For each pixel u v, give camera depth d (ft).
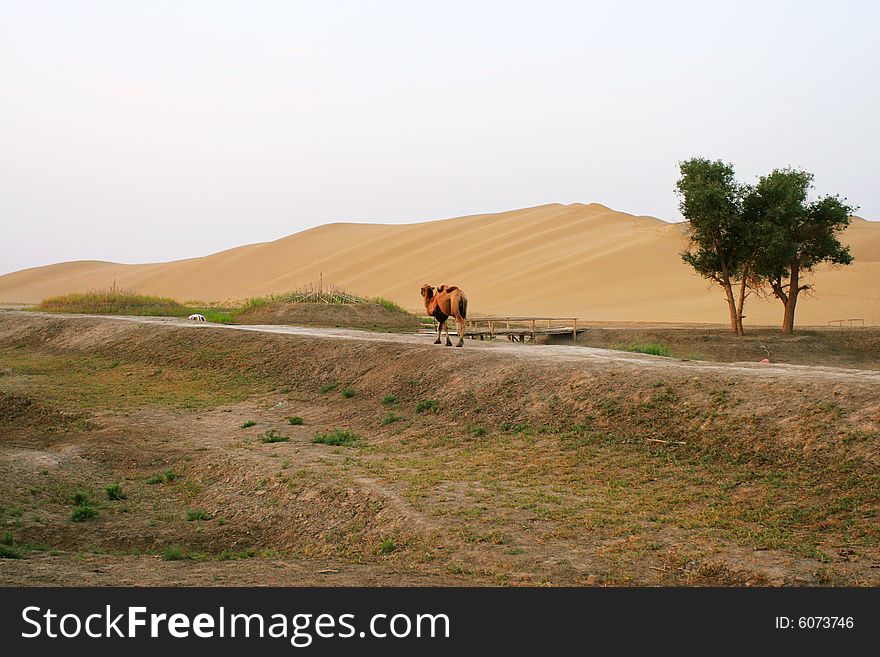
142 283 488.44
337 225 536.01
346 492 45.47
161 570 33.42
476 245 402.72
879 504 37.91
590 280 300.81
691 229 155.12
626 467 48.19
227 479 52.42
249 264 483.92
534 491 44.62
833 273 271.08
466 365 73.67
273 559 37.22
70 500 49.57
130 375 98.63
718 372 59.21
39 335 134.10
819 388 51.60
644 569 32.04
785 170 149.07
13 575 31.63
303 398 79.77
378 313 178.81
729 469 45.55
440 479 47.75
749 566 31.42
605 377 62.28
